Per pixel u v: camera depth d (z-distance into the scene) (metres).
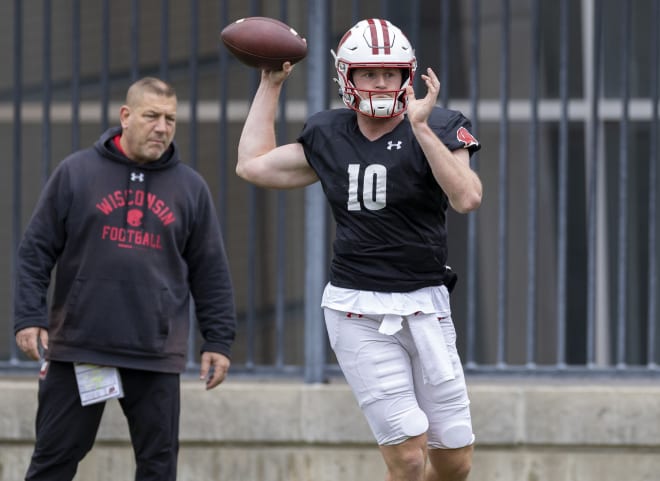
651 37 24.12
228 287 18.75
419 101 14.74
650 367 22.50
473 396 21.92
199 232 18.52
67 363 17.94
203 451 22.22
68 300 17.83
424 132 14.66
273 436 22.03
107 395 17.72
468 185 14.89
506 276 22.67
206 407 22.11
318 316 22.66
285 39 16.22
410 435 15.87
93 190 17.83
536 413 21.91
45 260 17.92
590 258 22.55
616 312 24.84
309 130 15.91
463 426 16.39
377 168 15.39
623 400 21.91
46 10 22.83
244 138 16.72
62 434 18.06
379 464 22.02
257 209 24.75
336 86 24.53
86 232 17.80
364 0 24.89
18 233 22.97
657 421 21.86
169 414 18.19
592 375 22.58
